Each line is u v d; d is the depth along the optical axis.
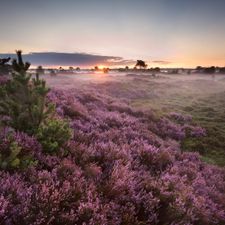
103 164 6.32
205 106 27.73
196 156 10.22
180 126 15.71
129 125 12.08
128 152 7.53
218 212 5.75
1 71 21.58
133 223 4.39
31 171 4.78
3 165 4.67
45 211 3.90
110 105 17.78
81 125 9.57
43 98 6.30
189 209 5.12
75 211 4.26
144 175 6.28
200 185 6.88
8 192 4.01
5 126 6.29
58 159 5.58
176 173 7.03
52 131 6.11
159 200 5.02
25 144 5.50
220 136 14.77
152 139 10.50
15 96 6.09
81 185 4.79
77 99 16.38
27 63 6.11
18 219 3.64
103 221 3.99
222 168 9.59
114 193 4.96
